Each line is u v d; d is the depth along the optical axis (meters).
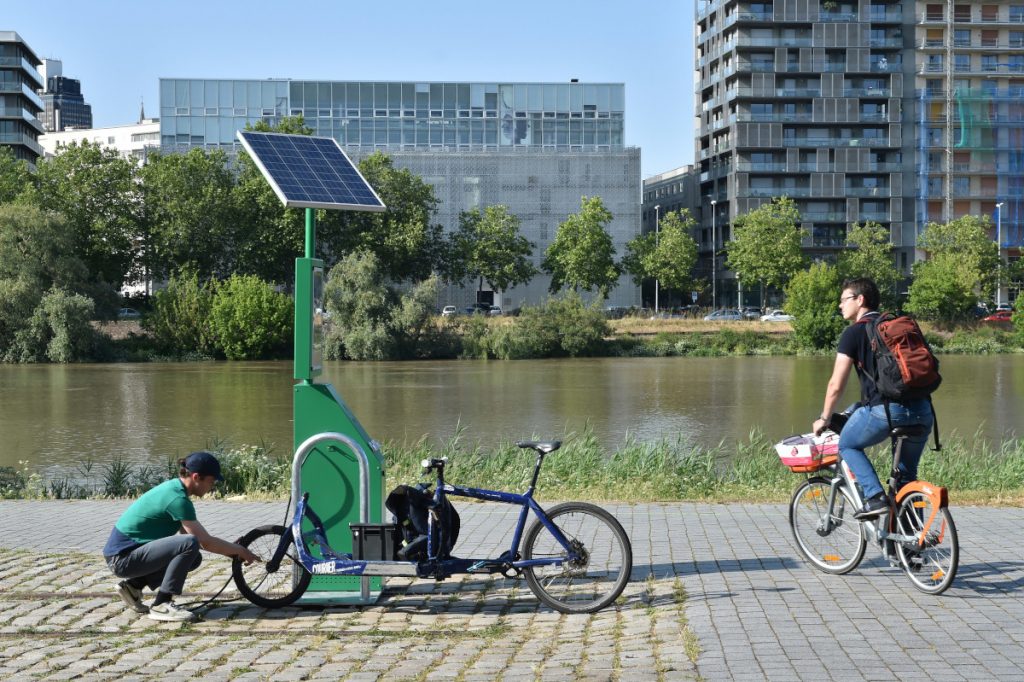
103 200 76.62
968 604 6.03
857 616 5.80
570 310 67.38
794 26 105.19
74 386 43.25
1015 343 68.94
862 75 104.94
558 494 11.80
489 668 5.24
